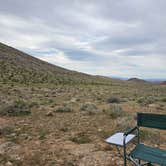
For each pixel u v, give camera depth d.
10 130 8.92
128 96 30.98
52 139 7.83
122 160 5.80
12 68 75.00
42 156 6.18
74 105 17.64
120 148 6.75
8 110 12.80
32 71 81.94
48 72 96.00
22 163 5.75
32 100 20.39
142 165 4.46
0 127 9.09
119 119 11.10
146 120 4.38
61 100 21.73
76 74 127.56
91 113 13.12
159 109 15.88
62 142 7.46
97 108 14.71
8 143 7.21
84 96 27.89
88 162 5.72
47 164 5.66
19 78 58.06
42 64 122.00
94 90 46.47
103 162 5.70
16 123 10.54
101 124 10.32
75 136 8.19
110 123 10.50
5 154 6.33
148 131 8.39
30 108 14.98
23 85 44.56
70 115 12.80
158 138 7.77
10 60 91.38
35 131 8.99
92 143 7.31
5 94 24.89
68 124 10.37
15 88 35.16
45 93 30.45
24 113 12.92
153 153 4.14
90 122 10.80
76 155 6.21
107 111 13.52
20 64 91.38
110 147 6.76
